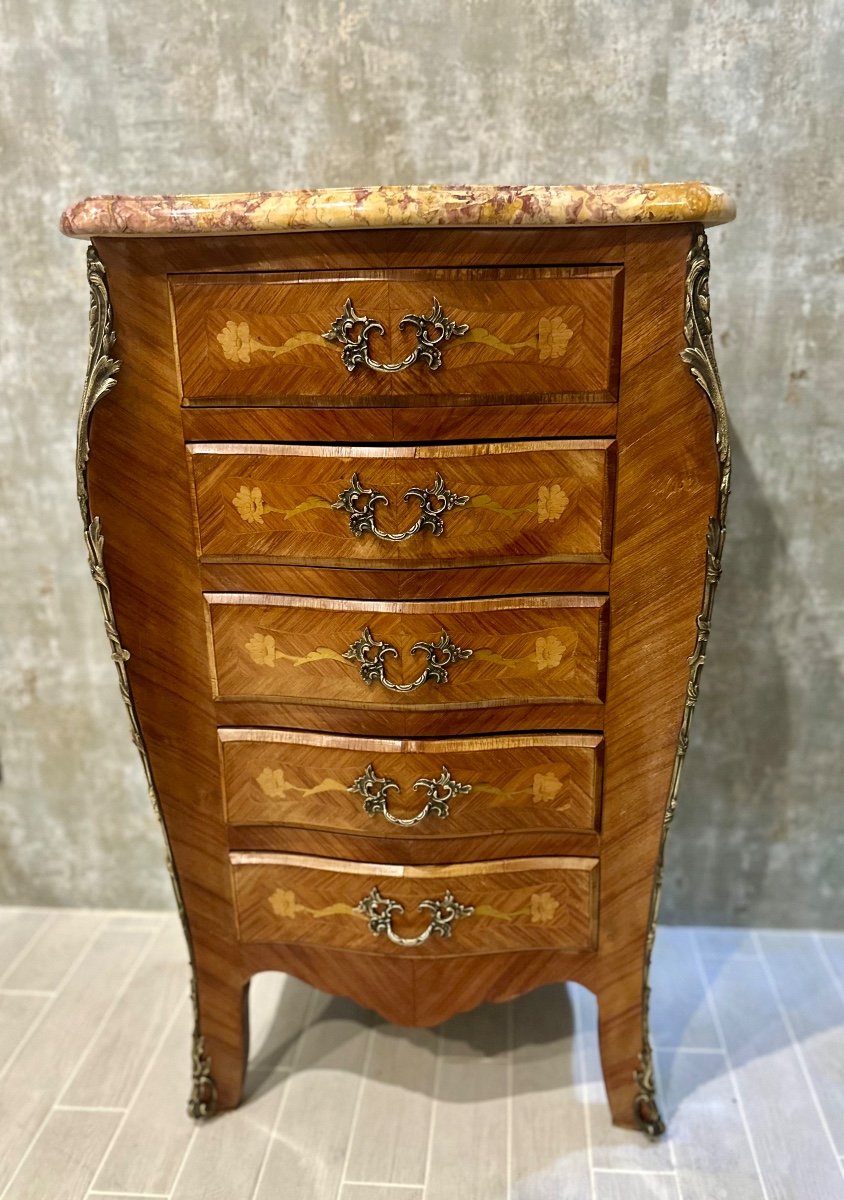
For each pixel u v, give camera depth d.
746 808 1.48
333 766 1.01
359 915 1.07
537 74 1.17
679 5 1.13
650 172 1.20
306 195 0.79
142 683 1.00
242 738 1.02
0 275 1.29
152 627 0.98
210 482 0.92
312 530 0.92
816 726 1.42
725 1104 1.23
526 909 1.06
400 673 0.96
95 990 1.46
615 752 1.00
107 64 1.19
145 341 0.88
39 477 1.38
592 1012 1.40
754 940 1.53
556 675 0.96
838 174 1.18
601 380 0.86
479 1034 1.36
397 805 1.01
